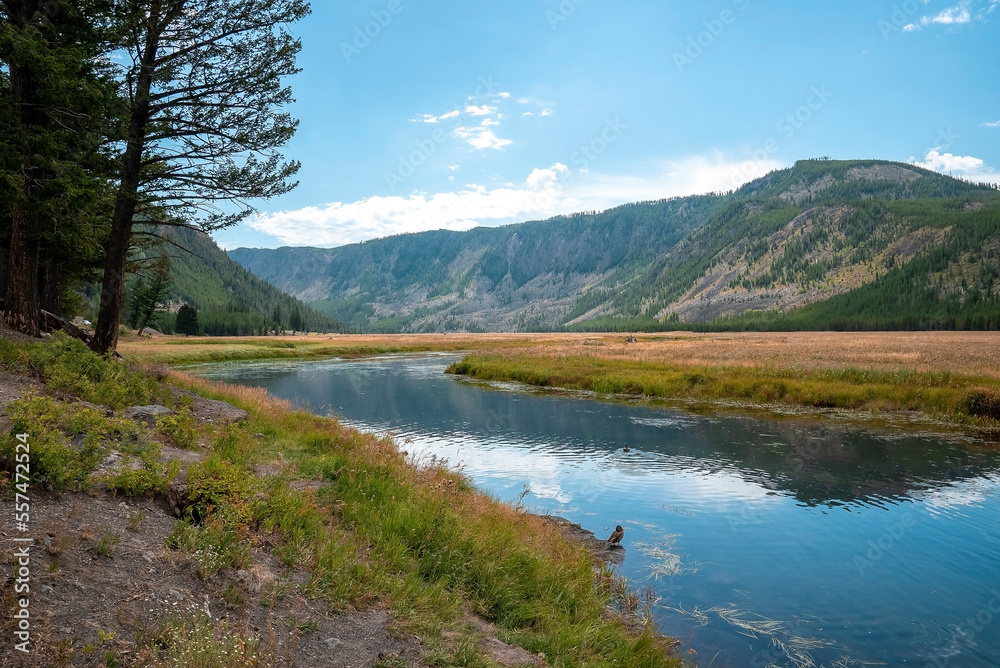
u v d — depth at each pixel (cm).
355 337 13525
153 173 1634
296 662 452
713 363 3972
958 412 2412
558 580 786
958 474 1579
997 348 5216
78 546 489
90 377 1215
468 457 1778
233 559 559
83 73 1505
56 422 726
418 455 1762
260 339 9056
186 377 2158
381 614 568
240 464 899
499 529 880
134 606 442
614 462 1714
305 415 1745
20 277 1506
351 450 1256
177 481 693
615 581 886
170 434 984
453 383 3841
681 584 909
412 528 784
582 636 648
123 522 561
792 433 2145
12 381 1000
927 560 1011
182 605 465
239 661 408
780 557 1020
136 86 1558
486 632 610
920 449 1878
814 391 2845
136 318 9250
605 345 6806
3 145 1310
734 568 972
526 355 5206
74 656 369
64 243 1598
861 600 862
